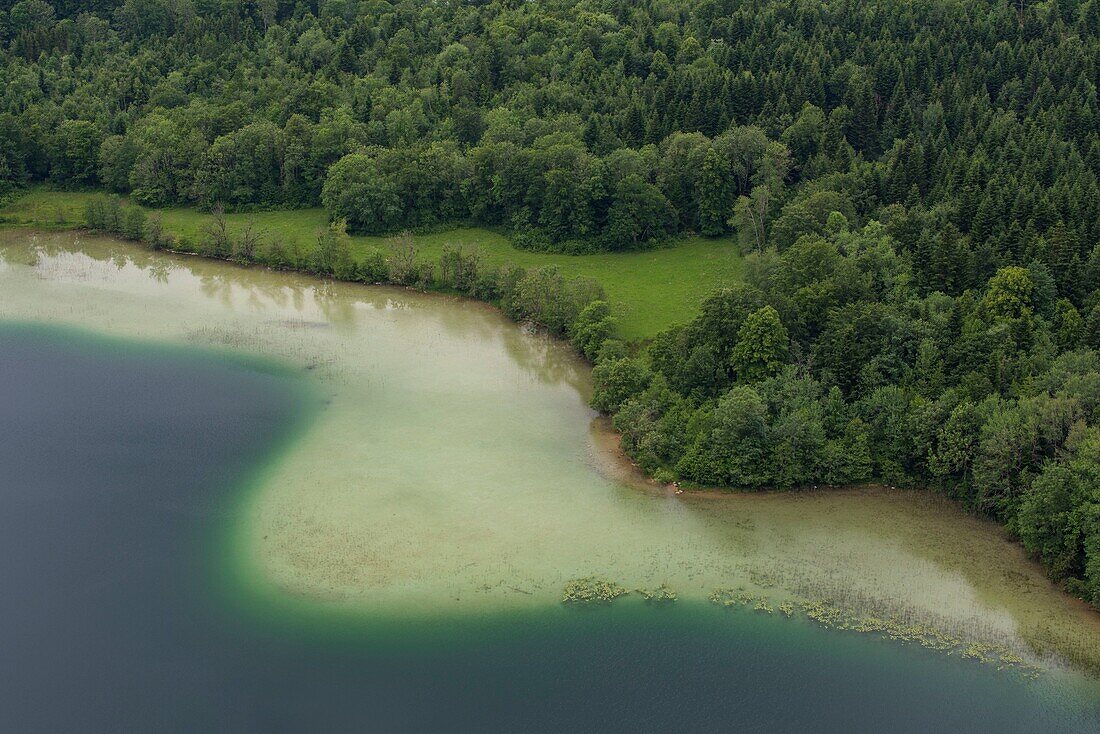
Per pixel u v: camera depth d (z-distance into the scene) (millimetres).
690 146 199750
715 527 117188
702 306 141125
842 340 132625
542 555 111188
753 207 184625
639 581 107250
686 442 128125
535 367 157625
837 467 123375
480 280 182125
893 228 161250
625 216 194125
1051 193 160125
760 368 133500
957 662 95750
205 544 112188
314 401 144875
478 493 122750
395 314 176875
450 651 96750
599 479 126750
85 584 106000
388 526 115625
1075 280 141500
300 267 195125
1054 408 113875
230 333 166750
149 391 146625
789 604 103688
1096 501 103125
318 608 102250
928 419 122312
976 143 183875
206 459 129250
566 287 168375
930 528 117125
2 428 136000
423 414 141875
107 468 127000
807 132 199250
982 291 147500
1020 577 108500
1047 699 91375
